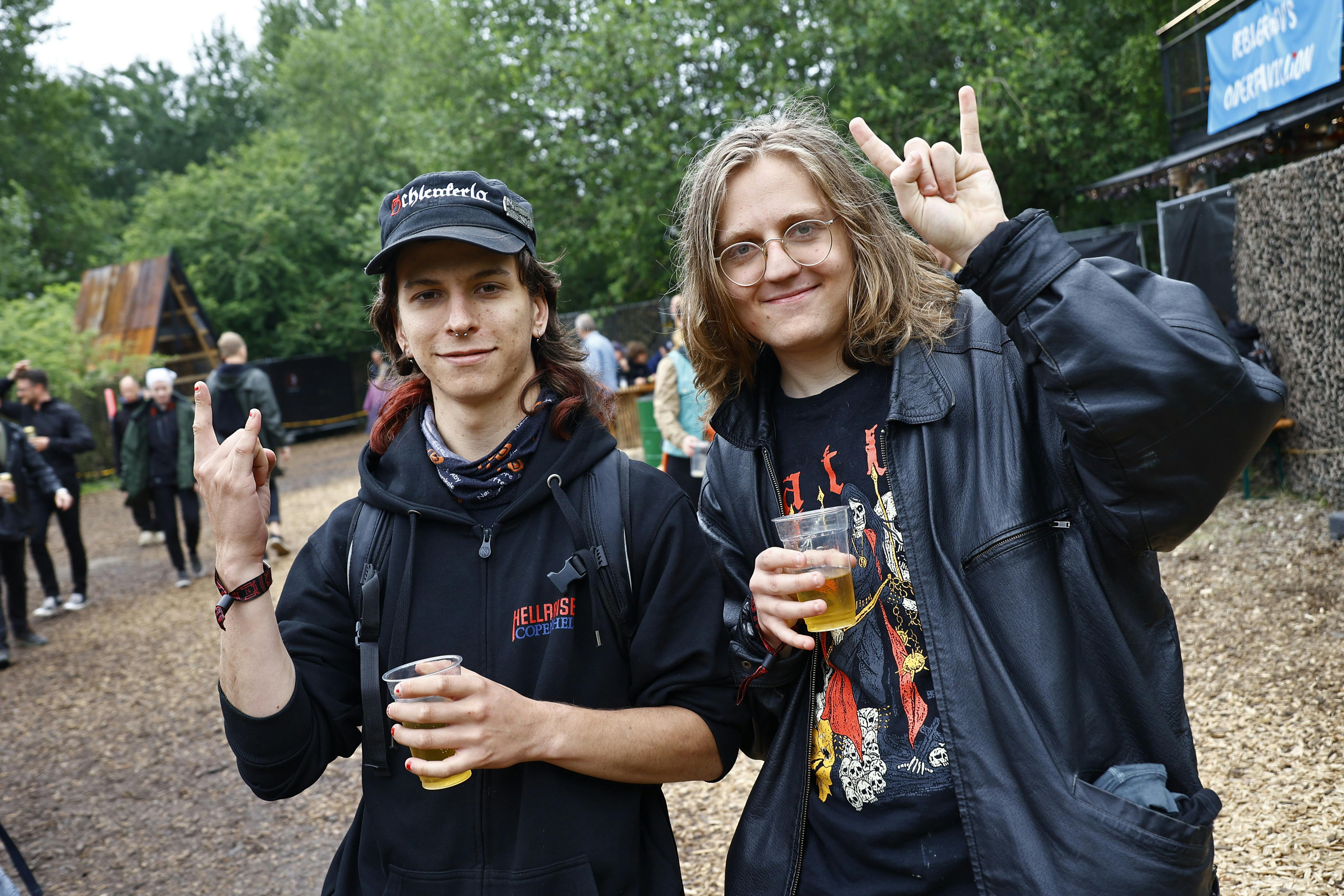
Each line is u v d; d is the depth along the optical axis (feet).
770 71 50.21
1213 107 29.22
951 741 4.62
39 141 104.94
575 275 68.49
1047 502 4.77
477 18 60.54
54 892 11.89
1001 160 51.44
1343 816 9.59
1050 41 46.91
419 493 5.19
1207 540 19.99
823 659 5.29
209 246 100.78
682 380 19.60
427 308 5.08
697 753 5.06
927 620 4.76
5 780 15.84
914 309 5.15
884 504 5.09
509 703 4.47
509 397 5.26
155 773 15.48
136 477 29.17
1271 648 14.15
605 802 4.90
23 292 94.22
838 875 5.10
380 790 4.97
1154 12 44.19
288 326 101.14
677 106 52.85
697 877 10.41
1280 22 24.94
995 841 4.45
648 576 5.10
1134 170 38.96
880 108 49.67
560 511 5.16
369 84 107.24
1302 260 20.94
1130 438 4.19
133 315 74.74
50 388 65.00
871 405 5.25
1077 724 4.49
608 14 51.55
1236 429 4.13
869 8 49.47
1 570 24.11
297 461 73.26
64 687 20.61
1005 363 4.99
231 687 4.67
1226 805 10.31
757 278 5.12
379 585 5.08
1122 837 4.17
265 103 148.87
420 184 5.09
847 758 5.09
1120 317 4.20
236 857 12.41
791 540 4.89
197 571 30.22
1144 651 4.71
